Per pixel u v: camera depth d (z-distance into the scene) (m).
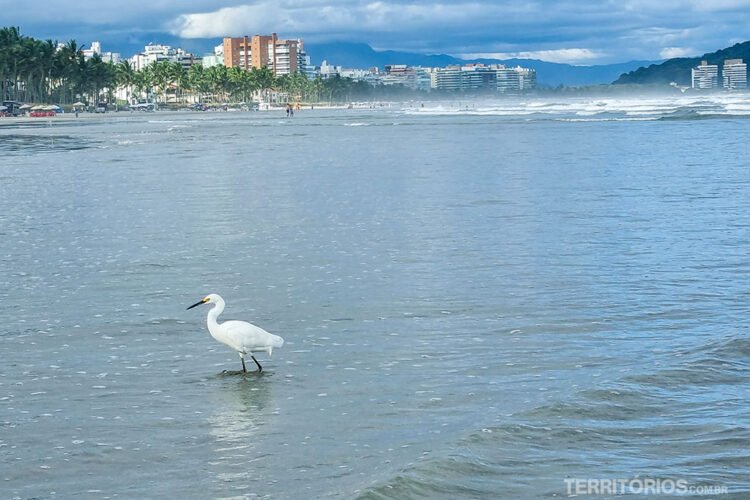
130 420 10.73
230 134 98.38
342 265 21.14
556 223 27.14
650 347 13.51
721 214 28.11
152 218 30.33
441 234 25.53
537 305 16.56
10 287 19.30
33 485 8.82
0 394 11.85
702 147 58.84
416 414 10.70
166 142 82.31
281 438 9.99
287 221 28.91
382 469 8.94
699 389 11.34
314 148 69.44
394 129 103.38
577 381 11.82
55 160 60.16
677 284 18.12
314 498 8.29
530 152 58.88
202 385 12.17
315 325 15.49
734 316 15.36
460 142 72.81
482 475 8.72
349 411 10.88
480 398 11.22
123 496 8.50
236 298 17.80
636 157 52.31
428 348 13.79
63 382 12.38
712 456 9.14
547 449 9.41
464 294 17.66
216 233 26.62
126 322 15.95
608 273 19.45
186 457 9.48
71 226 28.80
